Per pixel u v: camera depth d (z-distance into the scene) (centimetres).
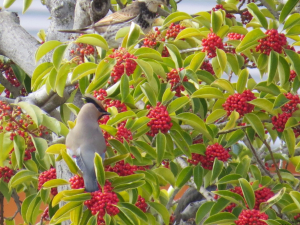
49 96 959
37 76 891
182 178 893
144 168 837
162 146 795
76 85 991
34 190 1137
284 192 809
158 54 834
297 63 864
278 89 895
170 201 1064
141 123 787
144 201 858
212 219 797
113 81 890
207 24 947
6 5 1120
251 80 904
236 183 877
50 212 945
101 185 706
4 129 814
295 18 859
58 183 737
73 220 732
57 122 807
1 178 991
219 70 950
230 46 938
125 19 1209
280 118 883
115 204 714
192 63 888
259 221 782
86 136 771
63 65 855
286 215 915
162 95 873
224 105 862
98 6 1038
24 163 905
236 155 1049
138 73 851
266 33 858
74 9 1112
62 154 720
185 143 823
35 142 813
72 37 1009
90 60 934
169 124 809
